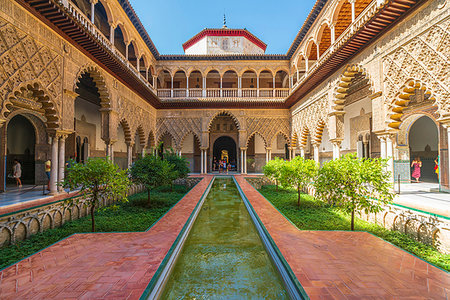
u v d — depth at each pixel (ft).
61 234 14.05
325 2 26.78
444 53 13.14
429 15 13.93
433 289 6.95
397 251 9.84
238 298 7.59
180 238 11.57
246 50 49.96
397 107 16.85
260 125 44.24
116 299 6.45
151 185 21.79
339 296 6.56
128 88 31.58
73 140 29.55
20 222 13.05
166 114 44.29
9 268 8.38
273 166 30.25
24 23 14.98
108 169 14.52
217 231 14.55
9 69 13.97
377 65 18.33
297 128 39.50
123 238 11.48
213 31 49.03
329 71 25.50
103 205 20.79
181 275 9.18
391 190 17.17
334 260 8.89
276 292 7.97
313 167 21.90
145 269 8.21
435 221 11.64
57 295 6.68
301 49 36.01
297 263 8.62
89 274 7.89
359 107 34.19
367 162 13.52
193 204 19.21
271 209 17.46
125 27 29.66
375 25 16.92
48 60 17.08
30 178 27.40
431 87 13.88
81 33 18.53
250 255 11.00
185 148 52.24
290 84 43.11
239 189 27.81
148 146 45.73
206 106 43.88
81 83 32.30
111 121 26.71
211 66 43.37
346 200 13.84
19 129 27.63
